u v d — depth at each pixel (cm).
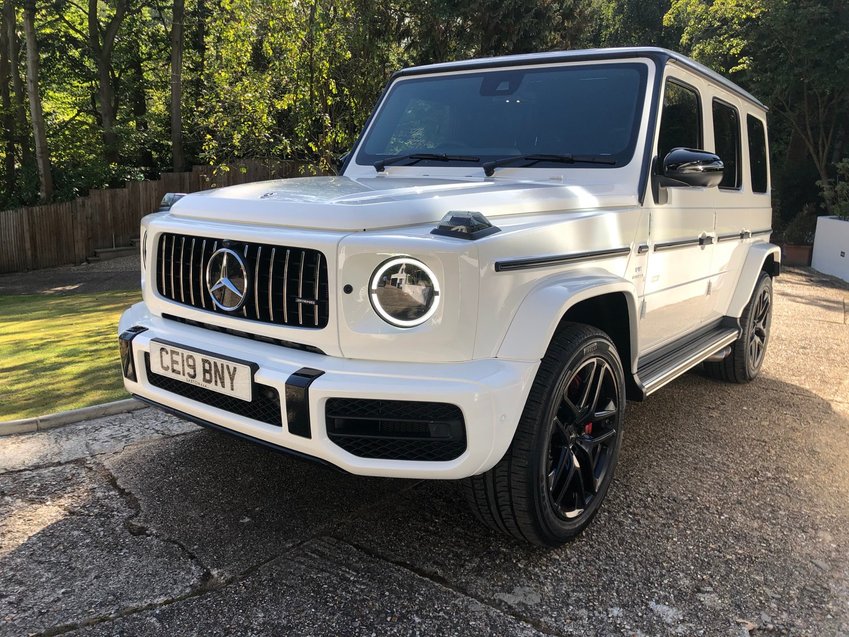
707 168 301
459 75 390
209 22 1147
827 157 1680
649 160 321
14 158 2053
